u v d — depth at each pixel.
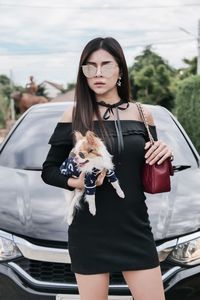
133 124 2.08
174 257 2.59
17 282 2.54
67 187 2.01
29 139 4.07
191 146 4.02
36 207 2.88
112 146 2.00
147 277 2.02
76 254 2.04
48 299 2.49
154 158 2.03
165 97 40.19
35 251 2.56
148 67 40.25
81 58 2.11
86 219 2.01
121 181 2.00
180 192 3.12
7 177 3.48
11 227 2.70
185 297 2.54
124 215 2.00
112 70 2.07
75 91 2.12
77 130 2.03
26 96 45.34
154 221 2.72
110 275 2.50
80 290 2.09
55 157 2.11
